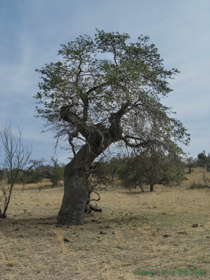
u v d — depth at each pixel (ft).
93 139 35.04
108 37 36.37
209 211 45.27
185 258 18.93
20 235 27.14
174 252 20.57
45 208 53.88
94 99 32.45
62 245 22.38
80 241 25.02
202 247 21.81
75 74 35.88
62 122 35.37
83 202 35.22
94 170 36.60
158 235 27.12
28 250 21.75
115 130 35.04
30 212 48.03
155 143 35.12
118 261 18.66
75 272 16.70
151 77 35.22
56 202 64.34
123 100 31.91
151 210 49.39
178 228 30.60
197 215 40.65
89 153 35.32
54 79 33.50
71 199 34.86
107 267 17.17
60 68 35.65
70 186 35.17
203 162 205.16
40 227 32.27
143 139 36.06
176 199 69.00
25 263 18.56
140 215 43.01
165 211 44.24
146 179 101.40
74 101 34.01
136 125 34.32
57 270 17.12
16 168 41.50
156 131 33.91
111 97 32.09
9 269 17.31
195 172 181.27
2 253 20.06
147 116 33.50
